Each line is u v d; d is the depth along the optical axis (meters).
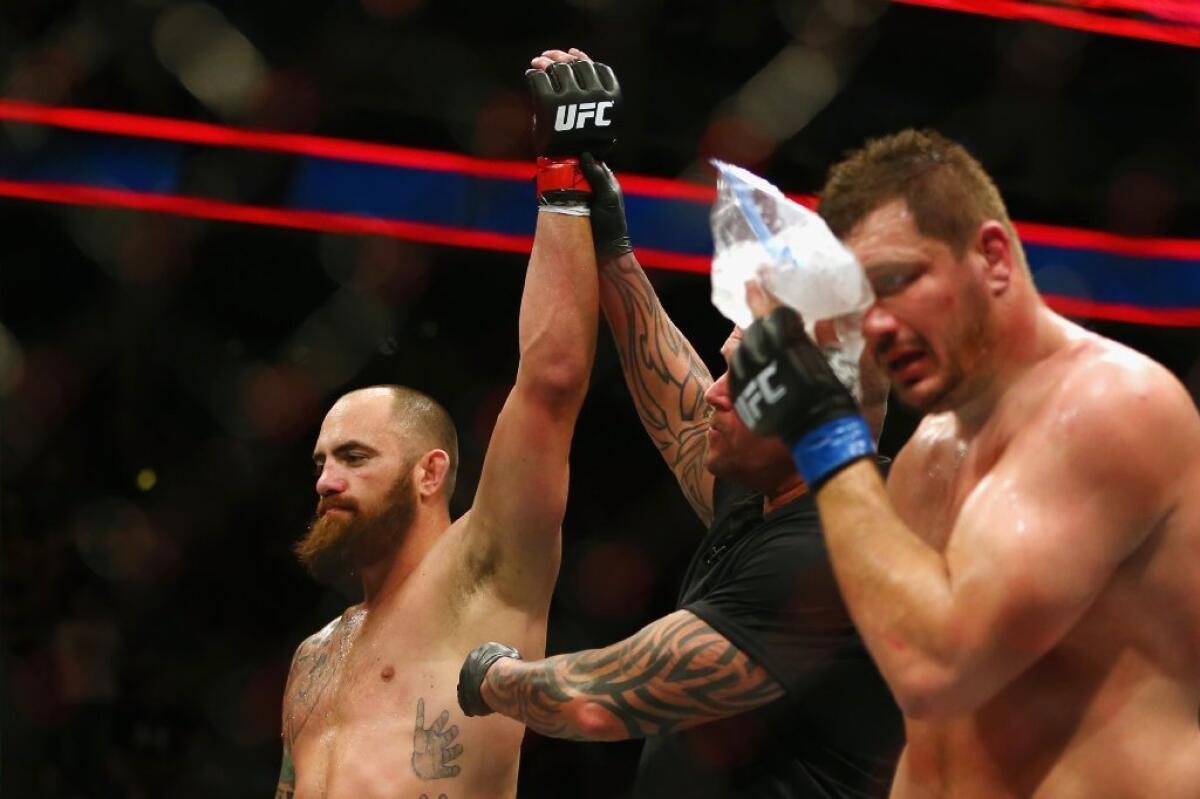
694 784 8.37
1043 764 6.30
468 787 9.98
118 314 15.48
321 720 10.57
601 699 7.89
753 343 6.49
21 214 15.17
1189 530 6.13
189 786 16.17
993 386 6.59
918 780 6.77
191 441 16.28
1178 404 6.15
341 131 13.93
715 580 8.44
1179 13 13.89
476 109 13.98
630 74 13.70
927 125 14.71
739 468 8.42
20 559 15.65
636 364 9.77
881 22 14.17
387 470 10.95
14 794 15.10
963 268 6.33
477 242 14.35
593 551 16.88
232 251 15.50
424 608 10.49
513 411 9.93
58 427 15.86
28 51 13.12
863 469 6.26
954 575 5.94
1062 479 5.99
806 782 8.03
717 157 14.06
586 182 9.75
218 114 13.62
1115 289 15.78
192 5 13.02
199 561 16.58
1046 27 14.38
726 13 13.70
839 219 6.59
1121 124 15.15
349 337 16.02
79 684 15.69
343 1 13.23
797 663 7.85
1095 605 6.20
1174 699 6.25
